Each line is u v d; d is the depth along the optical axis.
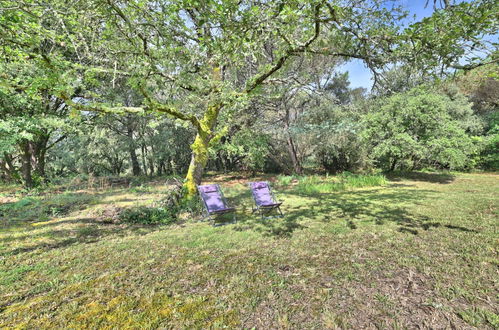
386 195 8.48
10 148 9.55
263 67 6.64
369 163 15.42
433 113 12.19
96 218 6.38
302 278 3.03
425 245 3.91
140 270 3.35
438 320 2.23
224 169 21.41
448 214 5.67
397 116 12.67
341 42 3.48
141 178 17.78
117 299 2.68
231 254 3.84
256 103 14.64
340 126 13.80
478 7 1.92
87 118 12.38
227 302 2.59
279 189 11.02
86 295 2.76
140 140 18.36
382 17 2.90
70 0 3.45
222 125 9.89
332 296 2.64
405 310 2.38
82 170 24.00
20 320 2.34
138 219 6.04
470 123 15.88
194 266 3.44
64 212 7.15
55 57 5.18
